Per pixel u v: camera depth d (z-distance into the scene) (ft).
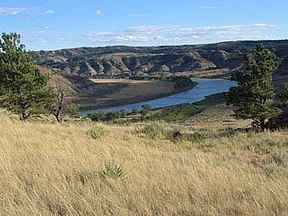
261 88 92.12
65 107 141.90
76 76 628.28
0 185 20.76
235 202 19.79
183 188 21.85
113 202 18.56
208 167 29.45
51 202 18.71
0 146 32.01
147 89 621.72
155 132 66.95
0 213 16.85
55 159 28.17
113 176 23.61
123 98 522.47
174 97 498.69
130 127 80.33
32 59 104.73
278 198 20.21
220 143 58.18
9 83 97.19
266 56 93.30
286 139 60.59
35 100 100.22
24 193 19.11
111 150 36.42
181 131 75.10
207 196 20.66
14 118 71.61
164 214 17.71
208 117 208.33
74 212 17.56
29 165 25.55
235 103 95.91
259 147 51.49
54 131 51.60
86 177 23.15
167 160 32.94
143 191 20.93
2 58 101.24
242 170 30.09
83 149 33.68
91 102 486.79
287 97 101.09
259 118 96.22
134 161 30.40
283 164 37.11
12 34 102.12
